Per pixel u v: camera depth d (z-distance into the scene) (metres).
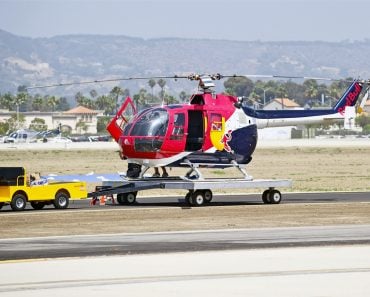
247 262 53.69
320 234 66.06
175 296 44.44
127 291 45.56
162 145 89.38
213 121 91.38
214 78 91.38
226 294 44.91
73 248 59.16
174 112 89.94
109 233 66.75
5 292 45.31
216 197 100.25
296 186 120.44
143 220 75.06
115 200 93.81
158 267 52.06
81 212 81.00
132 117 92.06
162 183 87.25
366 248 59.00
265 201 91.06
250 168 177.00
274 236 65.00
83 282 47.75
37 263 53.28
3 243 61.53
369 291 45.69
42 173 160.00
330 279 48.66
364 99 103.69
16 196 81.62
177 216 78.12
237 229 69.12
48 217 76.88
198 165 91.56
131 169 92.81
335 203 91.06
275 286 46.84
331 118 100.81
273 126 96.69
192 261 54.03
